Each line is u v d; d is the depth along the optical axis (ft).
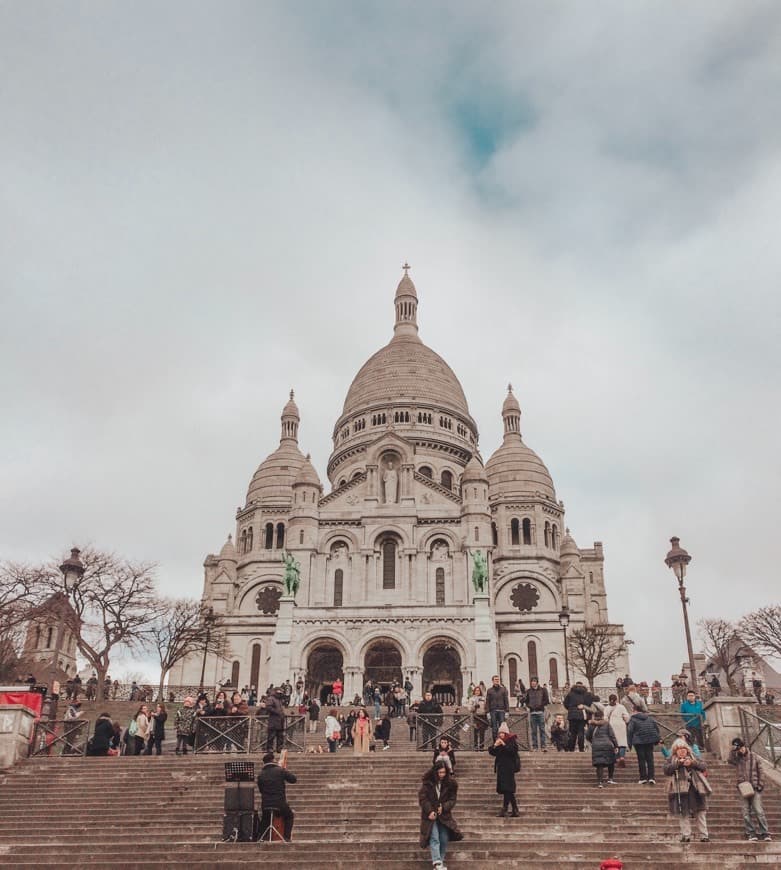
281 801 78.69
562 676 269.64
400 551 260.21
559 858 74.13
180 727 116.16
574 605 296.10
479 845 76.89
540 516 312.91
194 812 89.71
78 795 95.66
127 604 220.43
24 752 108.78
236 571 315.17
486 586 247.29
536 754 107.34
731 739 104.99
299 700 206.08
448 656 254.47
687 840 76.95
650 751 96.32
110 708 183.52
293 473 329.93
